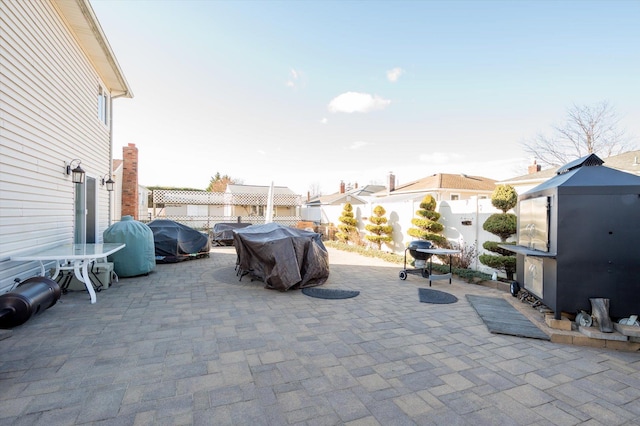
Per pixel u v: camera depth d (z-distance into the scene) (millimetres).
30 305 3688
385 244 11875
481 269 7664
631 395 2547
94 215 8258
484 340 3670
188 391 2471
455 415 2238
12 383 2523
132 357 3051
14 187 4484
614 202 3689
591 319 3713
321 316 4469
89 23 6301
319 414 2213
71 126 6516
